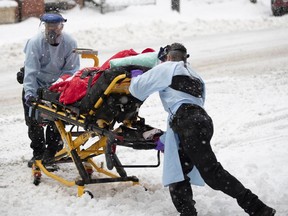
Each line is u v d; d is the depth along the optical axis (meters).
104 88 14.85
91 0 50.47
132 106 15.62
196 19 48.47
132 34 43.62
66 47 18.53
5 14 45.41
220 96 27.77
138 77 14.51
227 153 20.16
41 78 18.75
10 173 18.84
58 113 16.33
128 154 20.47
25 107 18.91
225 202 15.85
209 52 39.47
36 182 17.70
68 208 15.61
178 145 14.59
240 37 44.78
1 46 38.38
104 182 16.47
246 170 18.33
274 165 18.69
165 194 16.72
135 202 15.84
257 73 32.88
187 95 14.41
